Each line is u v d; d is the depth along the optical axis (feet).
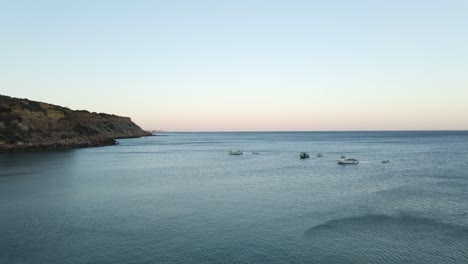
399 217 99.35
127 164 244.42
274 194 133.18
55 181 161.79
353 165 238.68
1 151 300.40
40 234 84.69
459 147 416.87
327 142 631.15
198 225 92.38
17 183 154.30
